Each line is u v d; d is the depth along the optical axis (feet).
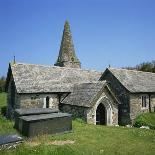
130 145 49.96
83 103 77.92
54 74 102.47
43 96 89.04
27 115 59.21
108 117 82.99
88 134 57.26
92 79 112.57
